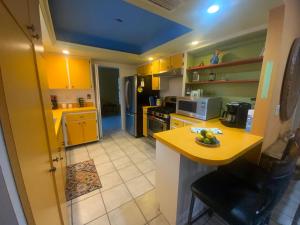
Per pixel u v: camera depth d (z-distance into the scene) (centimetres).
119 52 309
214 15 152
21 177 48
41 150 75
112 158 273
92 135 343
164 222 144
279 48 127
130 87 378
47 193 78
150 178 213
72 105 352
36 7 91
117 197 176
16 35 53
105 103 736
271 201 88
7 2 46
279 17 125
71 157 277
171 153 126
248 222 84
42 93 88
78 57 327
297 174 150
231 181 119
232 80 214
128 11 192
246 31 187
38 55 87
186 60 280
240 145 119
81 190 188
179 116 262
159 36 277
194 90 285
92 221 145
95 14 198
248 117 160
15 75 50
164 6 135
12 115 46
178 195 125
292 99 170
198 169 136
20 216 48
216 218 147
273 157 139
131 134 407
